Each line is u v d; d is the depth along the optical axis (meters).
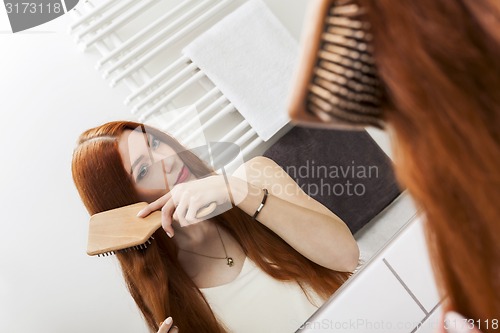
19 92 0.87
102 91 0.91
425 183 0.22
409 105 0.21
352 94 0.25
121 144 0.87
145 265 0.87
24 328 0.84
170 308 0.88
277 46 1.01
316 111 0.26
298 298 0.92
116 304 0.86
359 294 0.92
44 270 0.85
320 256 0.93
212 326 0.90
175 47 0.99
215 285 0.90
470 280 0.24
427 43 0.20
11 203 0.85
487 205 0.21
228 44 0.99
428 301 0.91
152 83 0.94
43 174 0.86
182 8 0.99
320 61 0.25
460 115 0.20
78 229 0.86
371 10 0.21
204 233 0.90
